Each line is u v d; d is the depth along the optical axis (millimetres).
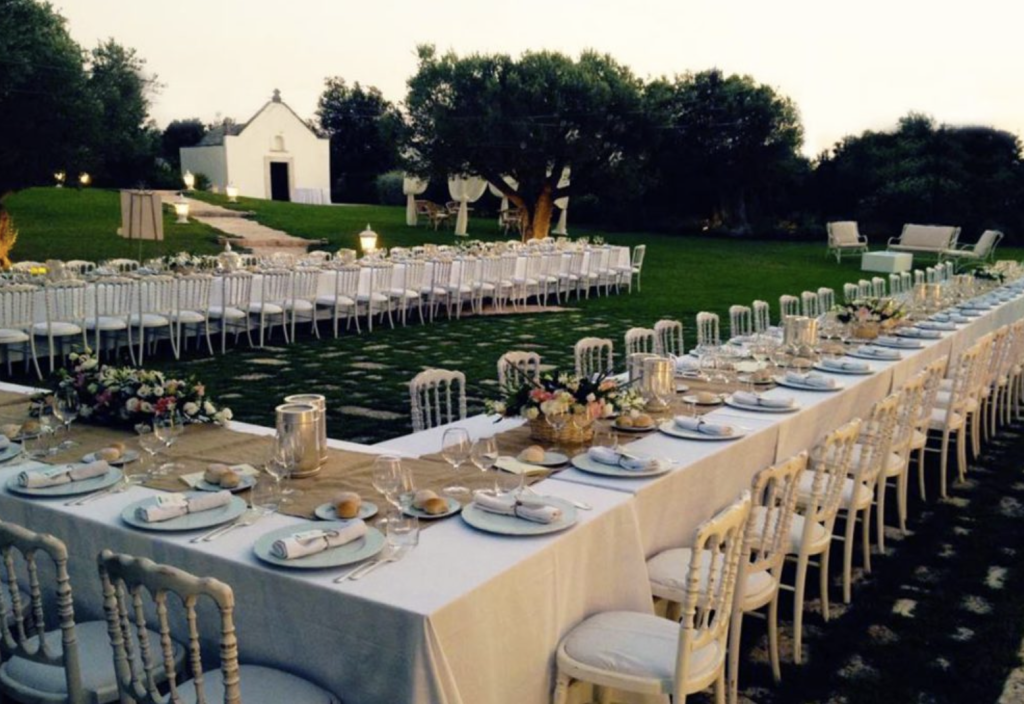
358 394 7430
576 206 30938
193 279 9000
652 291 15992
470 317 12508
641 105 23500
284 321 10039
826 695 3115
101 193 26078
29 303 7879
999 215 28703
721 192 30219
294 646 2254
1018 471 5922
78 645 2383
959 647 3473
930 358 6367
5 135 13070
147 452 3105
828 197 30500
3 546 2234
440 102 22234
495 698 2277
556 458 3332
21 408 4062
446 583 2189
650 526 3098
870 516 4973
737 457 3664
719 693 2639
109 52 15242
